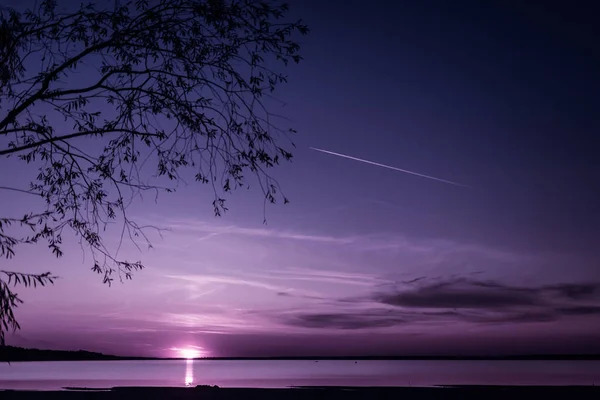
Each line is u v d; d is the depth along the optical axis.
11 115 7.98
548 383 60.47
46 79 8.10
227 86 8.70
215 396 34.22
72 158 8.83
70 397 32.38
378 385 58.50
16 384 59.94
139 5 8.75
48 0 8.55
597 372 101.75
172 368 167.38
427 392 38.59
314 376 93.44
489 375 89.50
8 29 8.03
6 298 7.59
